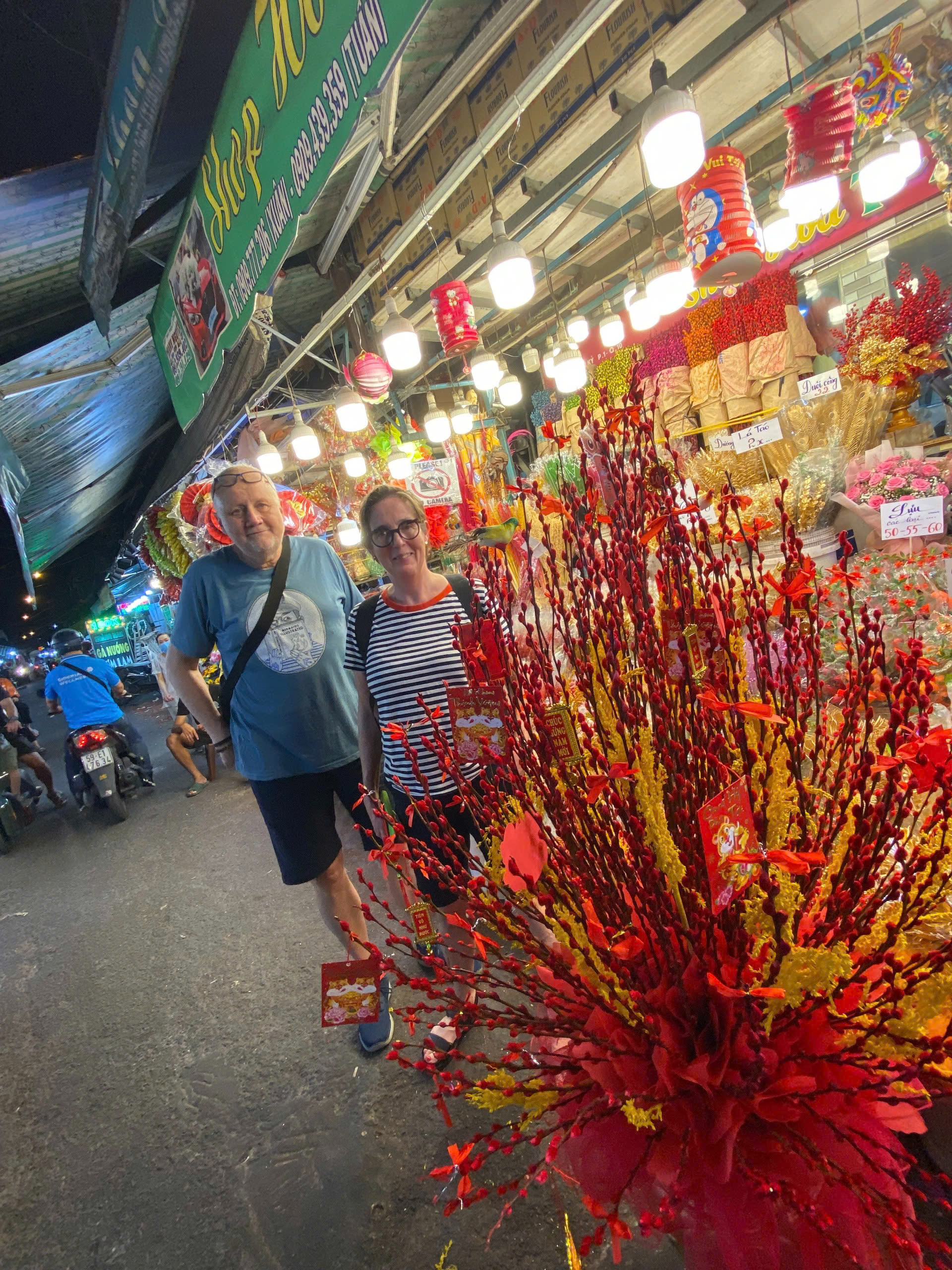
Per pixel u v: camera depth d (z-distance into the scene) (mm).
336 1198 1636
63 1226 1751
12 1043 2611
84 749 5332
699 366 3963
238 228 2990
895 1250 689
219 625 2113
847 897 685
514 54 3268
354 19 1854
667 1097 647
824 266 4059
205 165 3062
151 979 2809
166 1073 2217
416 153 3996
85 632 25875
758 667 765
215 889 3529
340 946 2676
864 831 664
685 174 1914
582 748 771
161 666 9602
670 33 2818
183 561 5184
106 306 3838
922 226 3660
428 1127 1762
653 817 723
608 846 754
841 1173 622
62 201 3244
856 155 3451
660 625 769
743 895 645
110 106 2768
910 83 2408
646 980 754
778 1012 657
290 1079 2047
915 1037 650
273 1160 1785
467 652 817
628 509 751
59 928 3586
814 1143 670
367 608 1897
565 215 4184
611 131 3105
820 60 3043
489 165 3740
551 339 4504
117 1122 2062
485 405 5926
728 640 741
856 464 2398
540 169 3615
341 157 2168
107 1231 1705
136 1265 1604
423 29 2891
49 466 6914
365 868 3145
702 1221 697
